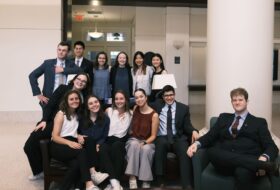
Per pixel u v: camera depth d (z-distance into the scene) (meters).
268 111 3.91
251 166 2.85
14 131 6.48
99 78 5.07
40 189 3.65
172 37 9.44
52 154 3.45
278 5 8.89
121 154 3.58
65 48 4.32
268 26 3.84
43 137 3.61
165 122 3.89
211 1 4.02
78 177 3.42
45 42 7.49
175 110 3.91
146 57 5.85
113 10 9.73
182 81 9.55
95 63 5.12
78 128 3.69
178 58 9.48
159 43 9.57
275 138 3.86
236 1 3.79
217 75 3.96
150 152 3.55
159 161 3.52
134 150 3.55
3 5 7.36
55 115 3.72
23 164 4.46
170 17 9.38
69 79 4.16
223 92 3.92
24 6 7.41
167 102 3.95
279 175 2.93
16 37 7.44
